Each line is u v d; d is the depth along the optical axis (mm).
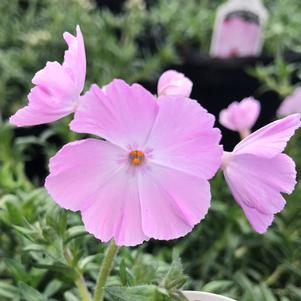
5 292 116
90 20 264
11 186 150
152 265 105
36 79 77
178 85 87
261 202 81
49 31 260
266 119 260
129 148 78
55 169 76
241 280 134
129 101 73
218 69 250
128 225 80
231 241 152
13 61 245
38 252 115
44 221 106
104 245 123
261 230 85
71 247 105
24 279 116
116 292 86
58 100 79
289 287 142
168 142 76
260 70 210
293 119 77
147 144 77
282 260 153
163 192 79
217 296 90
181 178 78
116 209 80
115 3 325
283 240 155
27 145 224
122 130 75
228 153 82
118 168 79
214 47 252
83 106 73
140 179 79
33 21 277
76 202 78
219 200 166
